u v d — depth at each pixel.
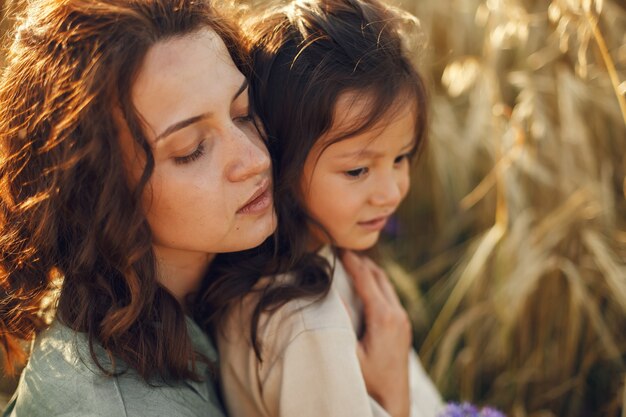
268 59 0.92
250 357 0.93
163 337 0.84
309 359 0.88
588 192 1.59
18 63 0.78
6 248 0.84
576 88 1.59
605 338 1.50
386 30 0.93
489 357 1.67
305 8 0.93
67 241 0.81
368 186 0.94
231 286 0.94
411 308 1.77
